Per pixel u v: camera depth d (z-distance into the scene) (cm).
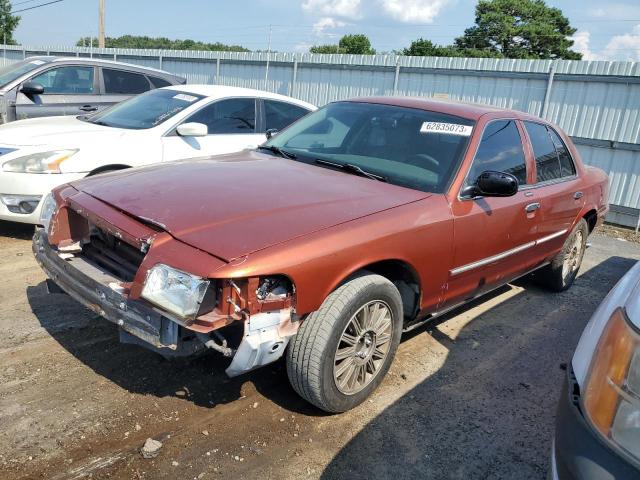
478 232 370
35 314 403
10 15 4538
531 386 375
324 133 434
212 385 334
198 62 1684
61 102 816
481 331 455
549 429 328
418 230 322
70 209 324
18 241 562
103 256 313
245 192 315
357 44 6825
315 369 285
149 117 631
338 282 283
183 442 283
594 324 214
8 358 343
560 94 1033
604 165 1008
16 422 285
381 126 414
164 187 321
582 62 1000
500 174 358
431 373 377
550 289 563
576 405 186
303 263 264
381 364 329
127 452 272
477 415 334
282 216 288
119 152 567
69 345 364
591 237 880
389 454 291
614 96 975
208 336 263
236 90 697
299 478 267
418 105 428
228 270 245
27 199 518
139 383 329
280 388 339
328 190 333
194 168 366
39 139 541
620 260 741
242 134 678
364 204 320
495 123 415
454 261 358
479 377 379
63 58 840
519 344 438
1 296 429
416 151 387
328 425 309
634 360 171
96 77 857
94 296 284
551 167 485
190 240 262
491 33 5741
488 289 430
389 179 366
